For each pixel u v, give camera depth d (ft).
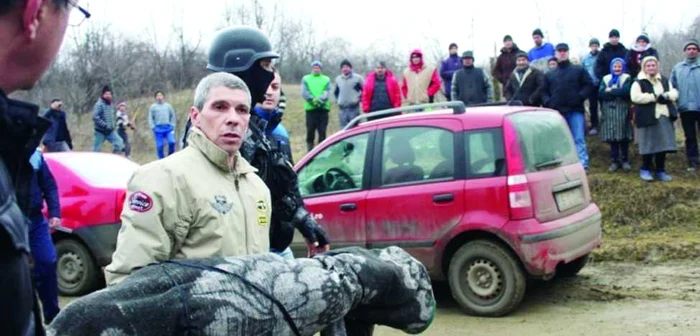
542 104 38.58
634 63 38.37
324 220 24.21
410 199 22.84
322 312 9.02
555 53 39.83
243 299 8.38
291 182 13.14
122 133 60.85
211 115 9.75
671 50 58.54
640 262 28.58
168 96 91.30
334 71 107.14
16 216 3.92
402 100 43.34
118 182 27.37
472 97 40.22
